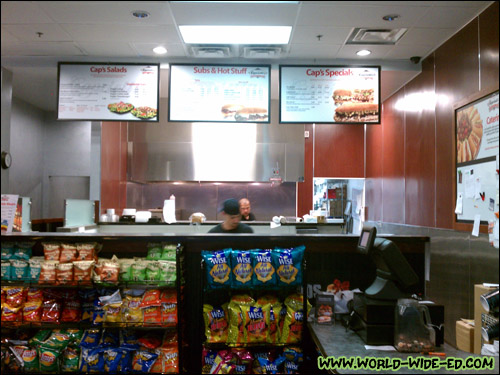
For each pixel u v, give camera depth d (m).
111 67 4.36
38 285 3.02
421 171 4.43
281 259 2.91
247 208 6.16
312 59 4.46
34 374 2.99
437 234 3.86
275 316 2.91
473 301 3.19
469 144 3.35
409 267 2.29
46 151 7.55
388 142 5.70
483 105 3.15
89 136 7.57
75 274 2.96
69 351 3.03
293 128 7.46
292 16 3.48
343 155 7.46
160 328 2.96
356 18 3.49
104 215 5.94
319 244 3.28
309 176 7.51
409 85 4.86
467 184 3.36
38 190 7.38
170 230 5.86
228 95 4.34
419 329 2.19
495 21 3.06
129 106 4.34
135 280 3.00
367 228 2.54
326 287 3.31
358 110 4.34
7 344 3.05
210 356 2.95
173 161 7.38
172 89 4.34
